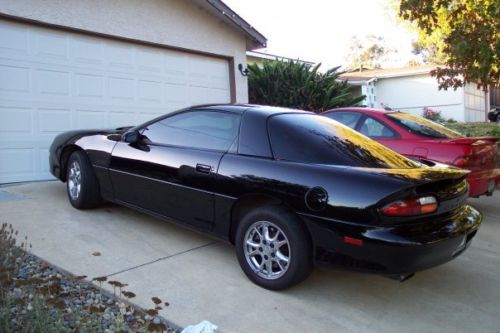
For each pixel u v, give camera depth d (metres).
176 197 4.32
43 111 7.39
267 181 3.60
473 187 5.75
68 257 4.07
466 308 3.57
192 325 3.06
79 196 5.38
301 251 3.44
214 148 4.15
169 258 4.23
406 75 24.58
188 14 9.78
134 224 5.11
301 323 3.21
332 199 3.29
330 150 3.71
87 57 8.03
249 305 3.42
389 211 3.13
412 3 8.41
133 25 8.70
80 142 5.44
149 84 9.15
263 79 13.52
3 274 3.00
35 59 7.27
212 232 4.08
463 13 8.62
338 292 3.73
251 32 10.94
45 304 2.84
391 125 6.35
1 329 2.50
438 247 3.24
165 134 4.65
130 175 4.79
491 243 5.23
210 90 10.55
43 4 7.27
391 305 3.56
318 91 13.69
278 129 3.89
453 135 6.37
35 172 7.32
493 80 8.90
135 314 3.14
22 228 4.74
